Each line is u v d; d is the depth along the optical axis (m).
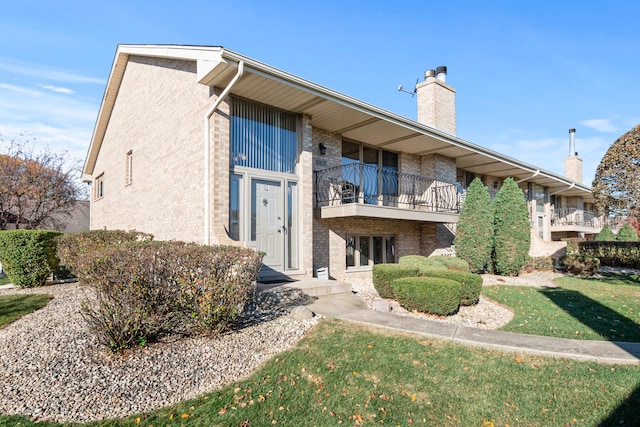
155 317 4.32
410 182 12.18
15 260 8.09
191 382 3.59
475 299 6.74
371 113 8.59
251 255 4.78
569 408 3.20
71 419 3.01
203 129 7.25
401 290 6.19
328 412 3.20
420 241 12.54
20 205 18.44
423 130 10.00
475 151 12.11
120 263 4.10
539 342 4.42
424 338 4.57
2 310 6.02
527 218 10.73
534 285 9.12
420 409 3.25
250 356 4.15
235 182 7.55
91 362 3.87
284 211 8.23
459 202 12.69
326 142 9.88
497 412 3.19
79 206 23.06
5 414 3.04
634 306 6.70
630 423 2.98
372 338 4.59
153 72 9.58
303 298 6.45
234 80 6.24
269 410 3.21
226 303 4.51
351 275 10.34
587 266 10.91
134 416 3.07
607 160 8.88
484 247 10.20
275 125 8.33
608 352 4.11
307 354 4.18
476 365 3.90
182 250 4.50
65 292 7.61
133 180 10.66
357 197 10.71
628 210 8.57
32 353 4.12
